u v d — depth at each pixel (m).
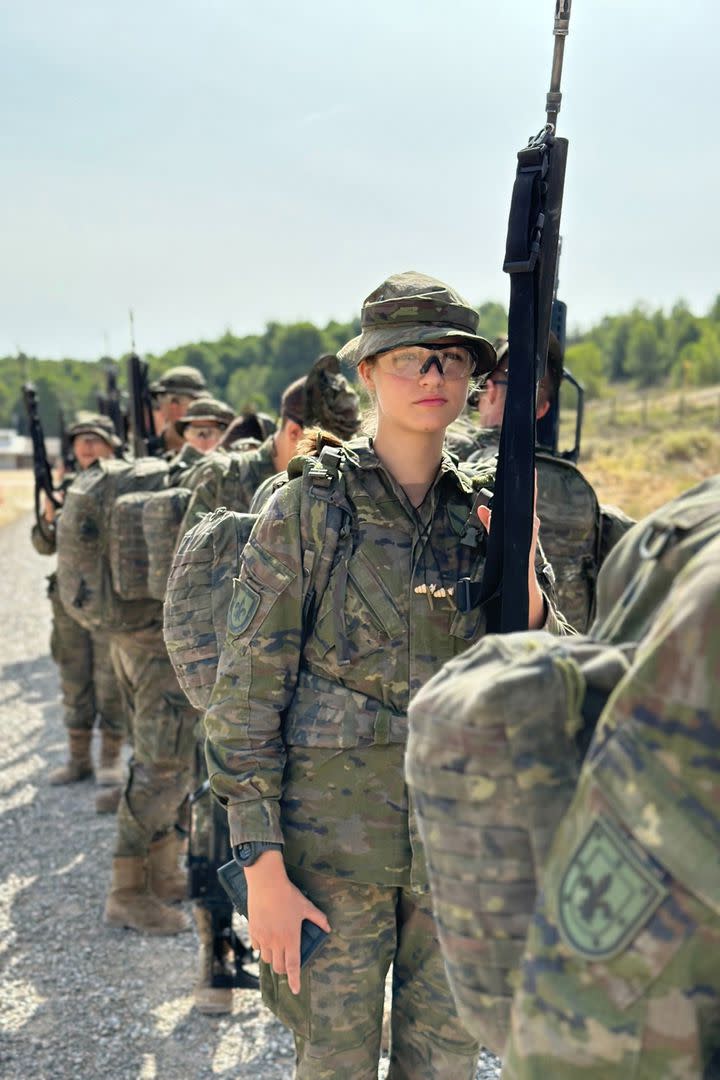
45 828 4.84
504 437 1.66
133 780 3.74
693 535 1.00
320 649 1.78
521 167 1.59
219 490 3.21
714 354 61.44
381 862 1.75
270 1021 3.11
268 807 1.75
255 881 1.73
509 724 0.99
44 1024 3.11
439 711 1.04
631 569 1.08
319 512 1.76
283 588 1.76
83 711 5.46
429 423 1.76
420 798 1.06
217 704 1.79
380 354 1.78
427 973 1.82
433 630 1.77
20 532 22.92
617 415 46.03
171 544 3.46
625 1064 0.87
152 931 3.72
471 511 1.82
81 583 3.76
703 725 0.86
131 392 6.05
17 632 10.11
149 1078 2.81
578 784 0.95
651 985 0.87
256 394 108.56
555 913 0.92
